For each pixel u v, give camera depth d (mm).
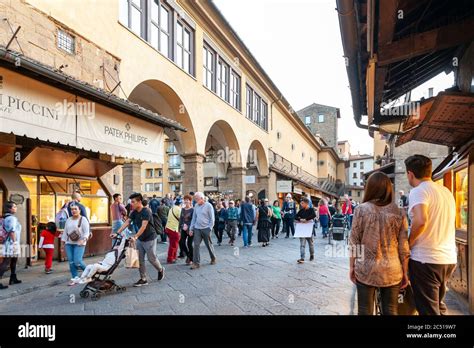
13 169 7426
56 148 7945
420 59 5805
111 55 9320
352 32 4031
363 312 2758
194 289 5629
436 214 2932
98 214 9422
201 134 14852
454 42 4250
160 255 9336
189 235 7785
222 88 17922
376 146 28781
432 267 2896
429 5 4305
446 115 5078
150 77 11172
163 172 50188
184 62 14094
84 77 8312
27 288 5668
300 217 8219
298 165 35188
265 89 24656
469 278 4242
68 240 6188
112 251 5637
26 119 5832
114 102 7324
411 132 6434
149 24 11453
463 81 6137
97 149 7352
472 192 4285
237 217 11945
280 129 28750
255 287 5723
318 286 5773
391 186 2865
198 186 14375
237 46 18938
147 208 6055
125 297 5219
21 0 6734
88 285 5254
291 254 9523
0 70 5418
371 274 2707
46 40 7277
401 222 2762
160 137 9555
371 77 4793
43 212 8398
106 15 9227
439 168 7066
